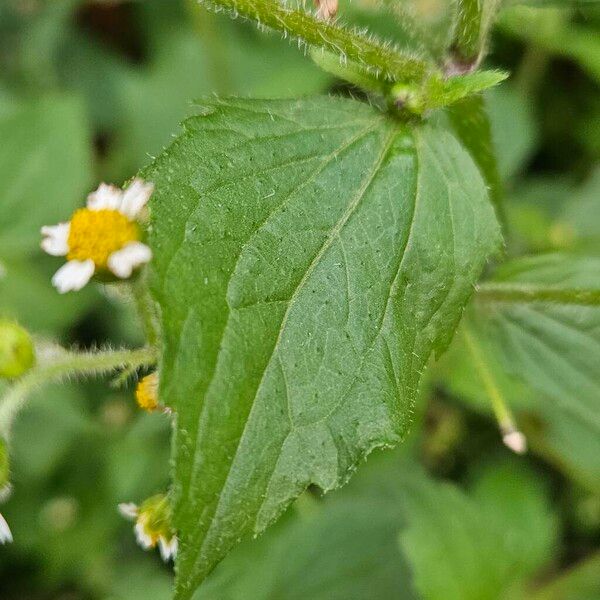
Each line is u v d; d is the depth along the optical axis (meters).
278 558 0.18
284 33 0.13
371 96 0.14
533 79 0.24
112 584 0.20
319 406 0.12
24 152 0.23
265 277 0.12
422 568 0.17
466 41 0.14
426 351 0.13
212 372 0.12
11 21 0.27
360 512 0.19
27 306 0.21
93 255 0.13
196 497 0.12
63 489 0.21
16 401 0.13
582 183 0.24
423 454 0.21
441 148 0.13
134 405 0.21
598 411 0.16
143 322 0.13
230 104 0.13
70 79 0.27
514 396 0.19
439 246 0.13
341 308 0.13
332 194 0.13
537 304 0.16
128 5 0.27
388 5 0.14
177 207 0.12
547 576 0.21
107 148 0.27
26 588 0.21
